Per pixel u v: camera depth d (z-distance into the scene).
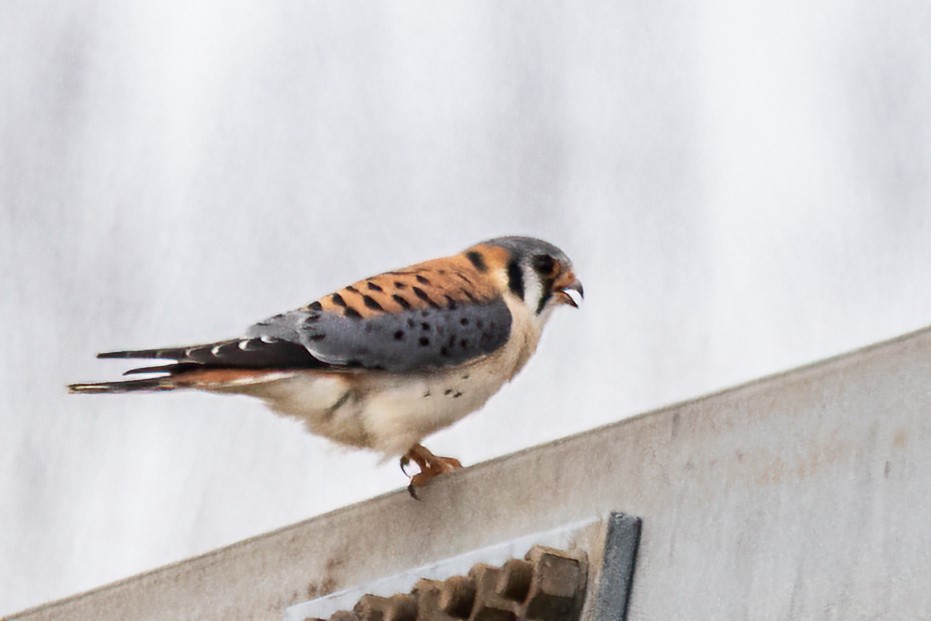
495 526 9.90
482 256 12.81
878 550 7.68
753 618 8.12
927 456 7.61
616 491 9.19
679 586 8.58
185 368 11.22
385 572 10.57
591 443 9.48
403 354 11.68
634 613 8.76
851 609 7.70
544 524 9.55
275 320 11.54
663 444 9.02
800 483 8.18
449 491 10.38
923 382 7.75
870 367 8.04
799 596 7.96
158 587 12.37
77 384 11.23
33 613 13.42
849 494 7.92
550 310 13.09
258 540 11.72
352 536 10.96
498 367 12.20
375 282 12.05
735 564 8.34
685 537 8.66
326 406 11.67
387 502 10.80
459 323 11.94
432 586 9.39
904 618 7.44
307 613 10.75
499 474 10.05
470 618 9.16
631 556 8.87
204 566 12.06
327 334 11.49
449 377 11.88
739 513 8.43
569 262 13.07
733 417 8.68
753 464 8.47
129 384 11.19
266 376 11.33
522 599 8.98
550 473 9.68
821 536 7.98
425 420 11.88
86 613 12.91
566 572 8.91
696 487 8.71
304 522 11.42
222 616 11.71
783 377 8.48
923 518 7.53
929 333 7.81
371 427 11.80
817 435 8.19
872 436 7.91
